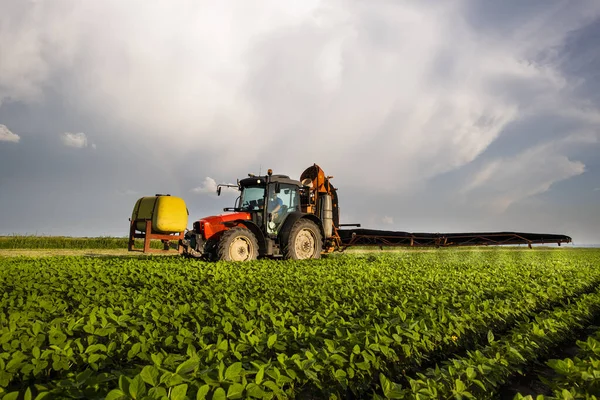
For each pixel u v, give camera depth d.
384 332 3.67
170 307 4.56
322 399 2.99
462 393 2.75
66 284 6.29
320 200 13.80
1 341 3.16
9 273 7.19
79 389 2.40
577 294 7.44
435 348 4.23
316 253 13.04
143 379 2.27
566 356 4.79
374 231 14.61
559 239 13.16
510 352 3.68
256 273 7.92
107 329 3.44
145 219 12.15
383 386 2.68
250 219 12.20
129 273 7.80
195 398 2.33
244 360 3.02
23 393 2.79
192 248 11.56
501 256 16.45
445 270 9.22
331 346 3.17
